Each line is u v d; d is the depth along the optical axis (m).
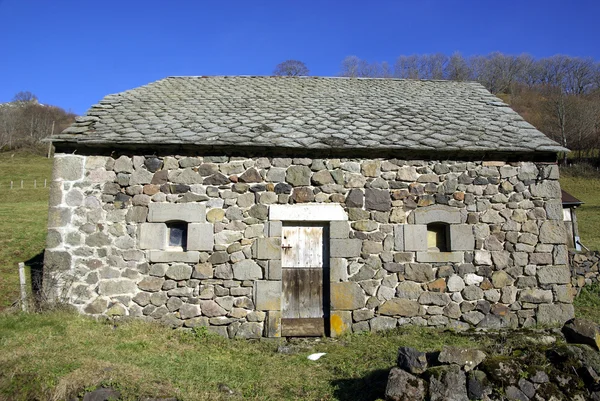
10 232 12.45
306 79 10.71
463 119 8.17
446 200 7.14
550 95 43.59
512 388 3.79
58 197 6.75
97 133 6.94
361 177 7.07
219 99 8.86
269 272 6.79
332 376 5.09
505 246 7.13
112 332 5.96
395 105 8.84
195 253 6.76
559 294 7.11
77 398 4.00
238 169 6.96
